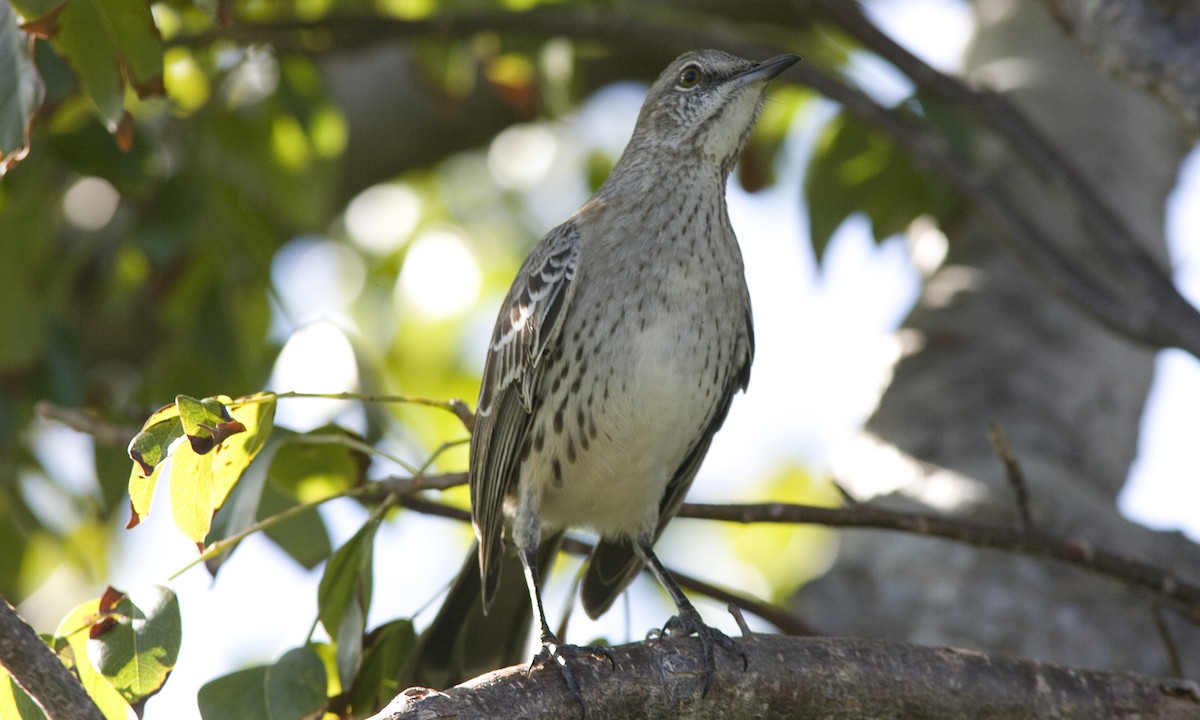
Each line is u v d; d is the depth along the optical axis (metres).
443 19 10.90
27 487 12.35
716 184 9.23
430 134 15.48
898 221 11.80
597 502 9.02
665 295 8.70
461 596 8.83
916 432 10.52
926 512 8.45
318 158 11.79
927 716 6.77
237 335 11.29
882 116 10.62
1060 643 9.09
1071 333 11.41
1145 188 12.88
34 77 7.21
